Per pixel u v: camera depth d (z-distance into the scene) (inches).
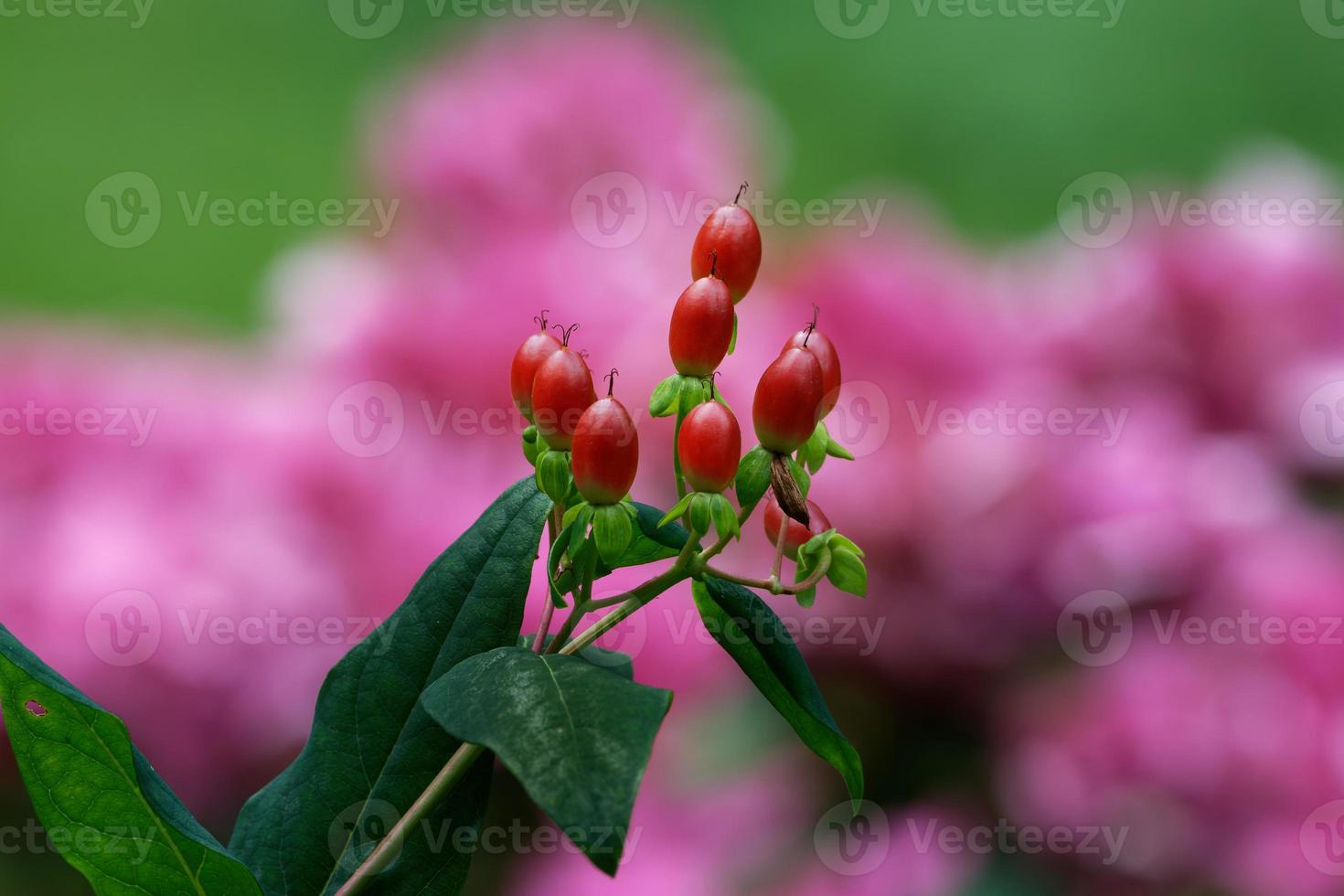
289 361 39.1
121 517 32.5
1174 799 33.5
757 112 48.1
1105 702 34.5
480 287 38.2
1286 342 37.1
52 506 33.1
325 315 38.7
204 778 32.5
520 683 22.0
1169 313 37.4
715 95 46.3
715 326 22.7
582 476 22.5
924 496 36.4
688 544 22.7
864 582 23.1
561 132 42.2
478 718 21.9
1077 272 39.8
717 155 45.1
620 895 33.2
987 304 40.1
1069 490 35.7
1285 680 33.1
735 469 22.6
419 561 33.8
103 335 42.3
